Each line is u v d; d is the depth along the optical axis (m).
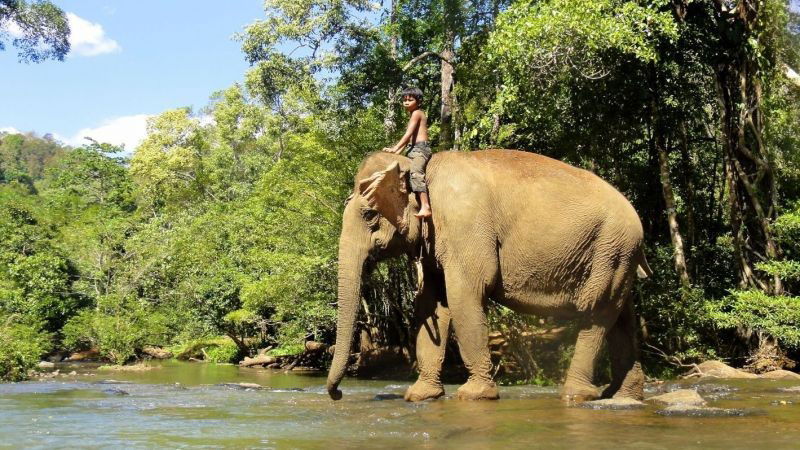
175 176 56.94
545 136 18.09
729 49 15.70
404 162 8.95
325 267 18.78
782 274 14.06
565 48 14.71
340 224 18.47
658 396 8.78
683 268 15.40
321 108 24.11
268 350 27.11
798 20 15.98
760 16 15.34
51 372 19.75
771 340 14.84
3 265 31.50
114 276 29.83
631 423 6.50
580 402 8.20
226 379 17.48
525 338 14.59
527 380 14.11
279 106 41.62
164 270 30.05
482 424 6.47
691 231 17.05
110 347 24.23
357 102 23.72
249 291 20.89
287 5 30.36
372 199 8.87
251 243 28.31
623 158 17.97
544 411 7.40
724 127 15.90
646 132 18.36
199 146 60.16
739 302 13.98
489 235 8.52
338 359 8.73
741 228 15.70
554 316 8.70
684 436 5.78
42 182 100.00
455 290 8.55
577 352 8.57
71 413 7.89
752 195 15.37
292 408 8.16
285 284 19.45
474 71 19.53
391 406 8.23
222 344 30.53
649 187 17.86
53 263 30.95
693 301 14.77
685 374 14.27
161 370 22.33
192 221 32.31
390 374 19.11
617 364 8.73
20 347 16.88
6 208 35.03
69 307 30.28
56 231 35.41
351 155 18.61
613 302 8.39
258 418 7.22
